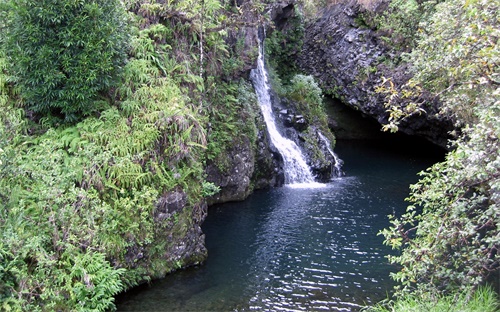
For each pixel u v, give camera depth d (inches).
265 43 753.6
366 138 1010.7
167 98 376.8
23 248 245.1
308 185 637.3
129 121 354.0
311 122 753.6
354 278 342.0
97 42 322.3
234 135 542.3
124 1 428.8
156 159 341.1
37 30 309.0
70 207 279.4
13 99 347.6
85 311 255.1
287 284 331.3
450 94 343.6
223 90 536.1
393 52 803.4
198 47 482.9
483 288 258.2
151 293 311.3
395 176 693.3
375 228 455.2
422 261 228.8
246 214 499.8
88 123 339.0
